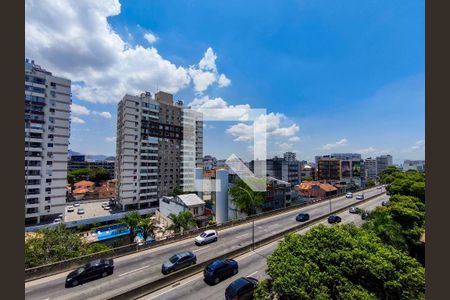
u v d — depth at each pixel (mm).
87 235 41406
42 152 50688
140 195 65875
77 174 105625
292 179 87812
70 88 54781
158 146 69000
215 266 15570
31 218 49219
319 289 8773
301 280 8922
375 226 19312
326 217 33406
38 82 50531
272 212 35594
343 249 10219
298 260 9969
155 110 68750
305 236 11617
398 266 9266
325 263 9789
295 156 134000
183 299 13453
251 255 20188
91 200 79562
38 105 50406
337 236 11047
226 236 25328
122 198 63812
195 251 21031
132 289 13461
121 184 64062
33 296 13844
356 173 107562
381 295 8859
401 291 8633
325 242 10844
